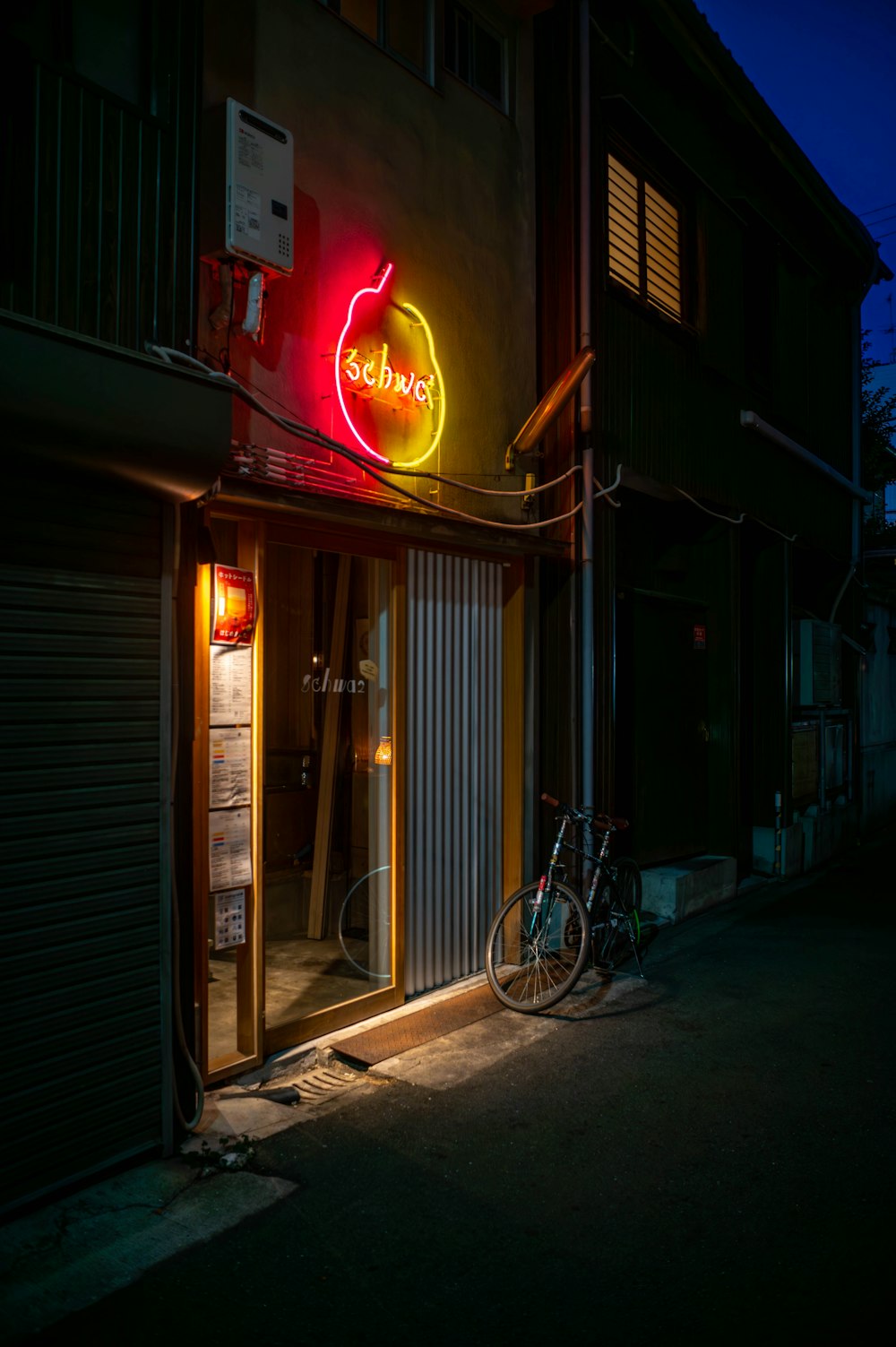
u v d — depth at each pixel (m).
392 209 5.78
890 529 19.27
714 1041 5.51
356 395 5.46
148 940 3.96
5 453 3.39
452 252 6.30
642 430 8.19
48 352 3.33
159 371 3.67
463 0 6.57
